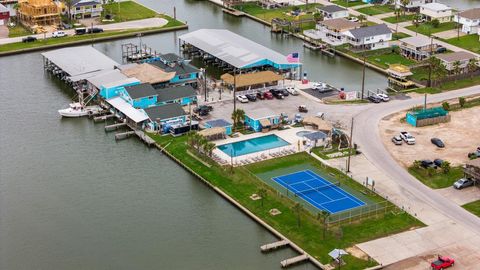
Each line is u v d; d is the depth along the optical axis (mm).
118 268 120250
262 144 165125
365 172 150750
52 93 199375
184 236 129875
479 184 143250
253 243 127562
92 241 128375
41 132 174875
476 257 120500
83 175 153375
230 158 158375
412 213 134125
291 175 150375
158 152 165000
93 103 190875
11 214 137500
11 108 188625
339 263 118438
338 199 140250
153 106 177750
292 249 125250
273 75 199250
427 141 165000
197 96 194125
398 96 194125
